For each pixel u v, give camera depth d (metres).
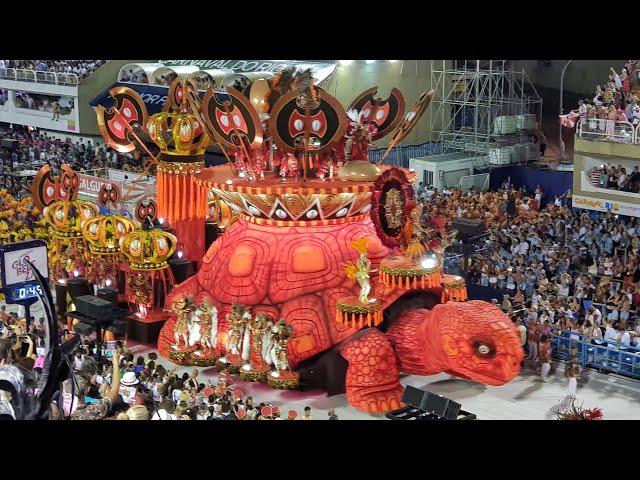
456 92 45.38
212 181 23.27
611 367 23.62
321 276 22.48
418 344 21.50
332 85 41.44
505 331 19.77
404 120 23.52
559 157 42.88
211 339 23.42
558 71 43.56
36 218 33.00
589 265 29.58
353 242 20.83
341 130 22.25
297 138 22.38
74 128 50.56
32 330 23.61
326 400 22.25
